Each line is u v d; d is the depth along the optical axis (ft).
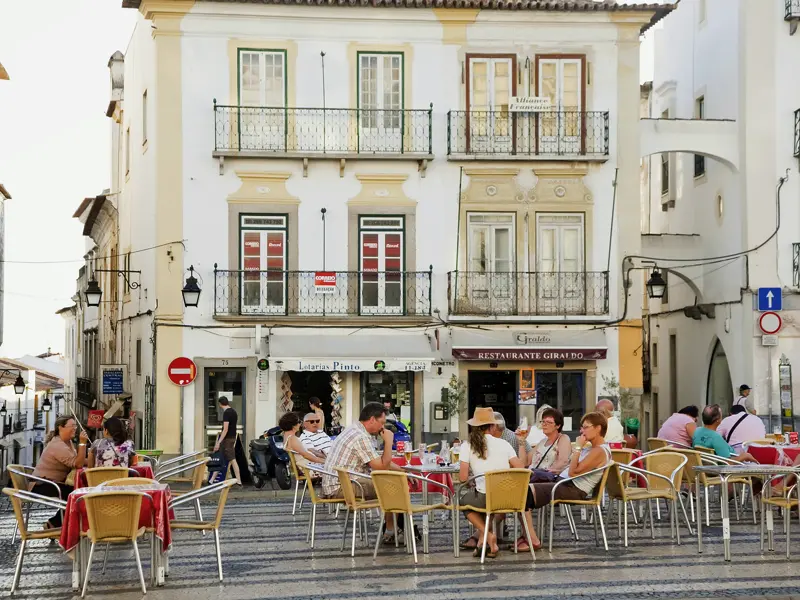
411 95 91.15
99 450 49.39
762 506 44.50
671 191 113.29
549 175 92.07
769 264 94.53
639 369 92.22
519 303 91.09
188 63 89.56
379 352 89.10
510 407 91.76
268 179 89.86
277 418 89.25
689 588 37.27
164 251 88.89
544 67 92.48
